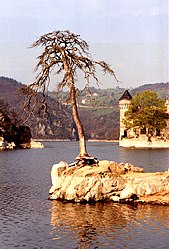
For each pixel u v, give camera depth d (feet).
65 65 154.81
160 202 129.49
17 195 153.07
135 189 132.98
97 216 116.57
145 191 132.36
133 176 137.80
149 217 114.62
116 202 132.36
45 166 293.64
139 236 99.40
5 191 162.91
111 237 98.94
